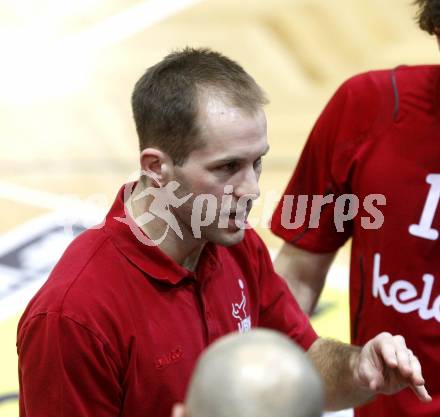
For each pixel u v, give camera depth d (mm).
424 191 7305
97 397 5664
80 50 25734
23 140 21234
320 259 8258
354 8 26828
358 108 7523
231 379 2713
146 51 25484
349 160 7570
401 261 7453
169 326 5863
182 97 5340
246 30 26109
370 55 24281
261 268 6934
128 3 28906
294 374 2727
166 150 5488
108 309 5629
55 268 5832
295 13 26891
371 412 7957
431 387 7543
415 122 7301
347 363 6363
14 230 17250
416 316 7480
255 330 2959
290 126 20812
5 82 24094
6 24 27656
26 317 5738
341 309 14180
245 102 5344
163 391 5867
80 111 22469
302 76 23453
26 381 5730
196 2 28281
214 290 6223
